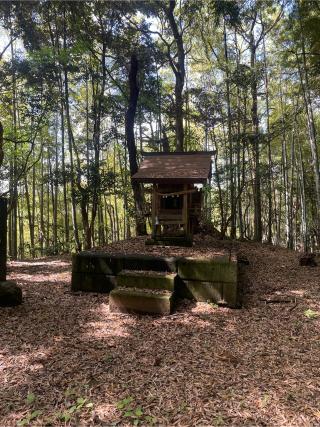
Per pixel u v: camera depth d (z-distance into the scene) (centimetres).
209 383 276
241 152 1233
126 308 435
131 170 972
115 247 647
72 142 1178
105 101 1195
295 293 521
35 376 282
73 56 1100
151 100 1212
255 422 227
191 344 350
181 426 222
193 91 1155
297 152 1527
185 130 1466
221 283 465
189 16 1230
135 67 946
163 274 473
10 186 1180
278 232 1659
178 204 684
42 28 1186
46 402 248
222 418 231
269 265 721
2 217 456
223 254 562
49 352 324
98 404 246
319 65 838
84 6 1106
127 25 1197
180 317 422
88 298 495
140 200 974
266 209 1888
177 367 302
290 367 304
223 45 1426
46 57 967
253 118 1125
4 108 1158
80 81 1289
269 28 1253
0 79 1031
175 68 1287
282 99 1426
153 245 675
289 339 365
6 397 252
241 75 1035
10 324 387
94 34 1181
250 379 283
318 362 314
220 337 369
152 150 1542
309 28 823
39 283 578
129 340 357
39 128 1084
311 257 717
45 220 1994
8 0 1023
